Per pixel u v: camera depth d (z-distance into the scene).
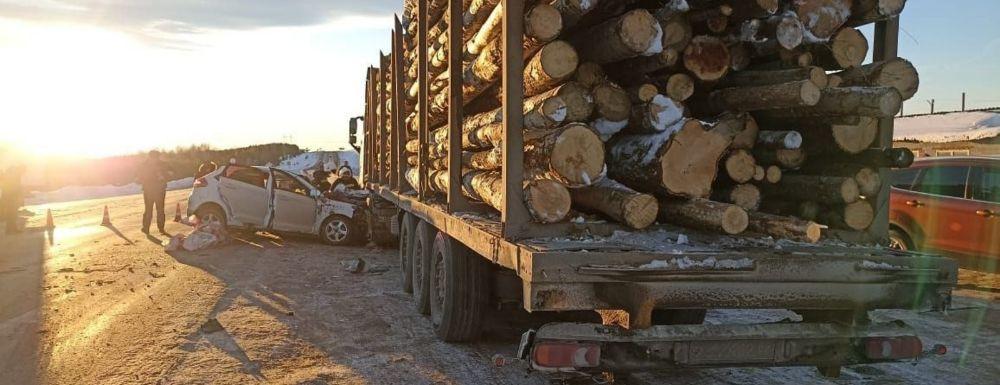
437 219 5.68
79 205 24.55
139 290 7.98
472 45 5.14
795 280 3.30
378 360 5.22
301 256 11.23
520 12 3.73
